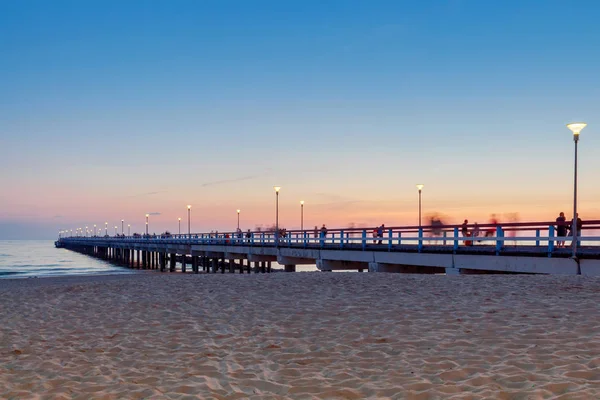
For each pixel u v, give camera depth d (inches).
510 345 266.4
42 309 472.4
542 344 263.9
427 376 224.2
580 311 347.3
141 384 233.3
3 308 489.4
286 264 1259.8
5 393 225.5
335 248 1061.8
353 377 228.8
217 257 1801.2
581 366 219.9
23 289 668.7
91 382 239.5
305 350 283.4
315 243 1184.2
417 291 486.6
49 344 325.7
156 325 372.2
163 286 607.8
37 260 3388.3
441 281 561.3
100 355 292.8
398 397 198.1
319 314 385.4
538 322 318.3
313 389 215.0
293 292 509.7
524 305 382.0
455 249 746.2
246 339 317.4
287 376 237.5
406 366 240.8
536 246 711.1
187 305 454.6
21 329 379.2
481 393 192.9
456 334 299.4
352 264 1026.7
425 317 354.6
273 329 341.4
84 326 380.8
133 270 2244.1
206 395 213.0
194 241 1978.3
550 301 394.9
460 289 486.6
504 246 761.0
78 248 5561.0
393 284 549.3
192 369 255.0
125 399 212.7
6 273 1945.1
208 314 407.2
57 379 245.1
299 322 359.6
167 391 221.1
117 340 329.7
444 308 386.3
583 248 655.1
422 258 802.2
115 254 3314.5
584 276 560.1
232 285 587.5
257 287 560.1
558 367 220.8
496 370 222.8
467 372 224.8
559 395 183.2
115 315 421.7
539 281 521.7
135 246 2672.2
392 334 308.3
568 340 269.0
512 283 514.9
